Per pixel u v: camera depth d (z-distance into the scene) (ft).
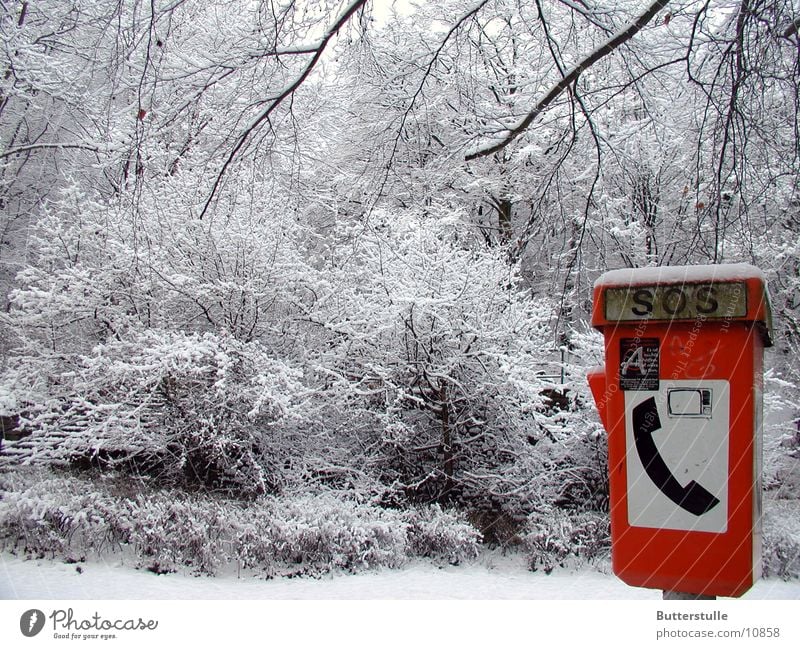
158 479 32.71
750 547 7.39
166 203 32.76
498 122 23.77
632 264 42.16
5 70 37.14
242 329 34.71
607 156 27.22
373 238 33.58
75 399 29.84
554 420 32.68
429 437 35.40
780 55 17.33
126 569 22.44
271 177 24.26
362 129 38.32
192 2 19.72
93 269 34.27
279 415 31.24
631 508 7.86
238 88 20.16
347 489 32.42
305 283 35.06
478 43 23.63
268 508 27.66
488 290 34.63
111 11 18.66
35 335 36.09
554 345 34.35
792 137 21.31
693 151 26.66
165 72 19.44
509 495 33.76
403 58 24.95
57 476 31.71
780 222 32.17
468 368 34.17
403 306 32.12
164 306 34.68
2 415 30.86
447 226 41.73
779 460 32.99
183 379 31.63
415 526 28.09
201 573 22.85
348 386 32.63
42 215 43.91
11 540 23.95
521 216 50.57
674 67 25.13
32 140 46.75
